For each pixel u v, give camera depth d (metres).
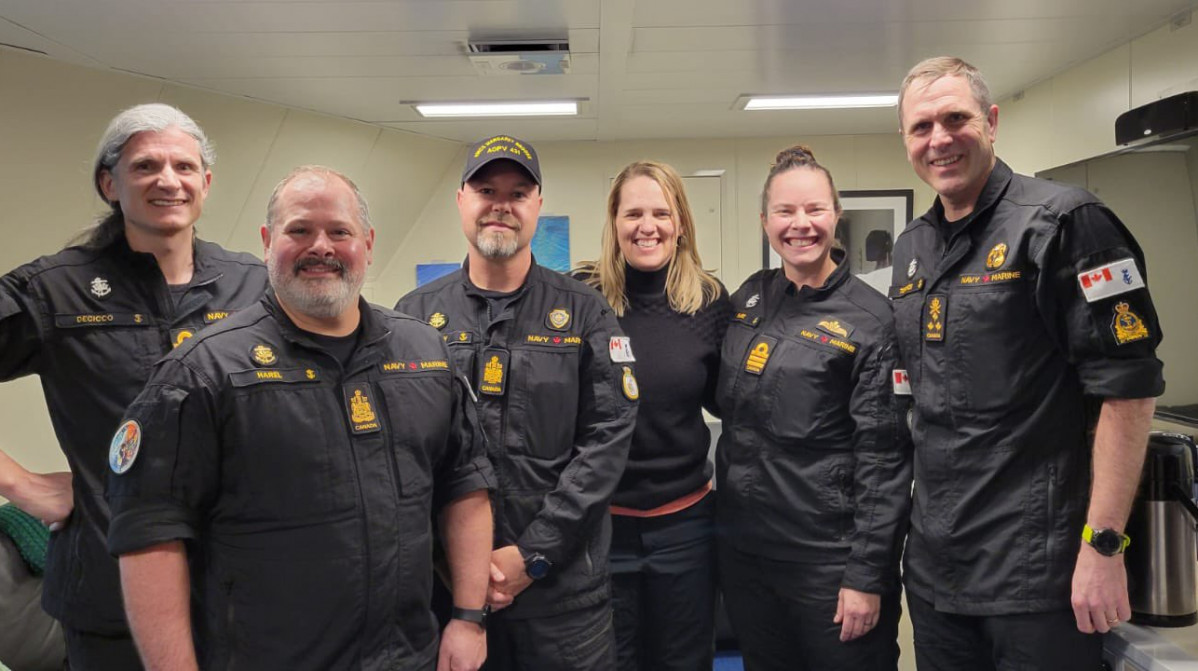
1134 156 2.96
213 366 1.24
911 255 1.69
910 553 1.66
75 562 1.55
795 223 1.85
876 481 1.77
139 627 1.19
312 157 4.17
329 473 1.26
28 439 3.01
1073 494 1.44
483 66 3.18
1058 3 2.66
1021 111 4.08
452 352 1.71
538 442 1.69
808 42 2.99
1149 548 1.46
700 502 2.03
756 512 1.90
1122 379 1.33
